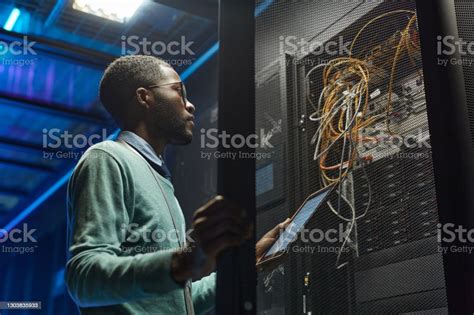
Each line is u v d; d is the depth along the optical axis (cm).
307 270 135
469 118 119
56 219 651
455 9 126
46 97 486
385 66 145
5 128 527
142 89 141
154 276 92
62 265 628
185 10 338
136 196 121
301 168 138
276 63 136
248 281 90
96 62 415
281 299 139
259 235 135
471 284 107
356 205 140
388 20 145
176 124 142
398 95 142
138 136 139
